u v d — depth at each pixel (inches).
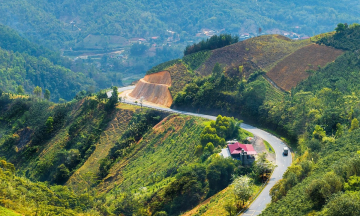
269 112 6254.9
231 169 4677.7
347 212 2768.2
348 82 6432.1
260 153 5007.4
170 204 4692.4
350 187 3110.2
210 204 4256.9
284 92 6983.3
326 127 5187.0
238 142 5221.5
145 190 5162.4
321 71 7081.7
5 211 3710.6
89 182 6230.3
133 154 6658.5
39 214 4013.3
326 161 3927.2
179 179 4881.9
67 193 5054.1
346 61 7062.0
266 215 3358.8
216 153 5142.7
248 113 6579.7
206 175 4761.3
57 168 6658.5
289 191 3641.7
